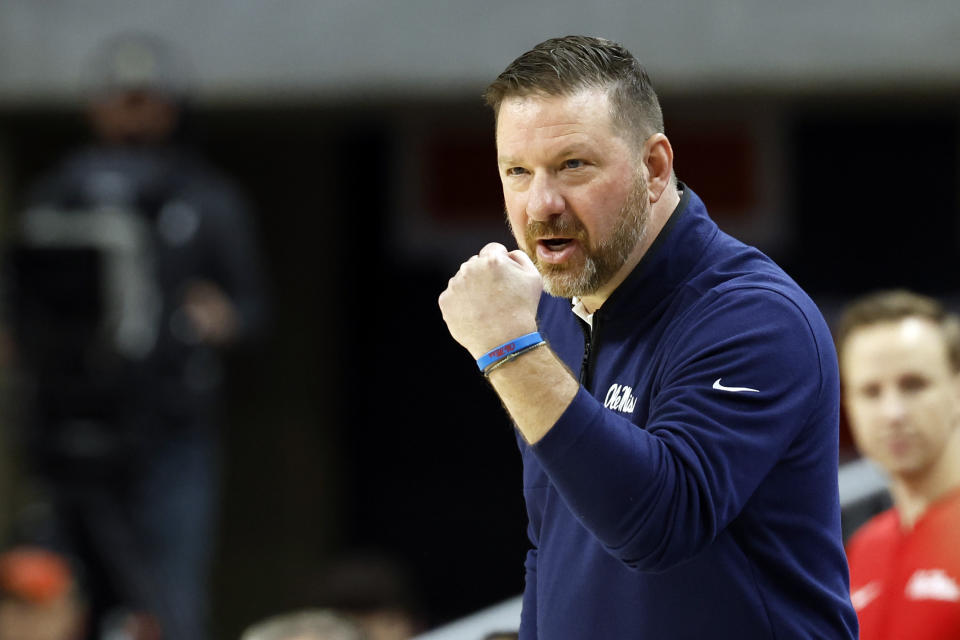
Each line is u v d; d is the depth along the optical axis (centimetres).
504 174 610
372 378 2838
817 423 594
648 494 537
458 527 2833
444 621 2820
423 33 2103
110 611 1689
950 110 2338
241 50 2142
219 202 1800
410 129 2712
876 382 980
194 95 2148
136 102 1780
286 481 2822
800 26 2031
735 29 2039
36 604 1479
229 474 2828
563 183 591
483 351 567
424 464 2841
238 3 2141
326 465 2847
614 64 600
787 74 2038
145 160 1755
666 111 2459
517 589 2811
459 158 2716
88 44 2167
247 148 2766
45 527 1664
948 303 2528
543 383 555
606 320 638
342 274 2808
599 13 2056
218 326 1744
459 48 2095
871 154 2572
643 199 607
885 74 2025
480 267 572
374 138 2758
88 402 1623
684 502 543
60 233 1648
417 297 2803
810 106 2245
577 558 627
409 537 2845
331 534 2852
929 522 973
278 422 2819
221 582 2823
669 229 623
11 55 2184
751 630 585
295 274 2792
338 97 2130
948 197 2561
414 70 2108
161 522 1688
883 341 983
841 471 1161
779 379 574
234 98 2150
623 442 543
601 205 591
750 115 2495
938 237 2567
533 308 572
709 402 566
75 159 1747
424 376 2828
